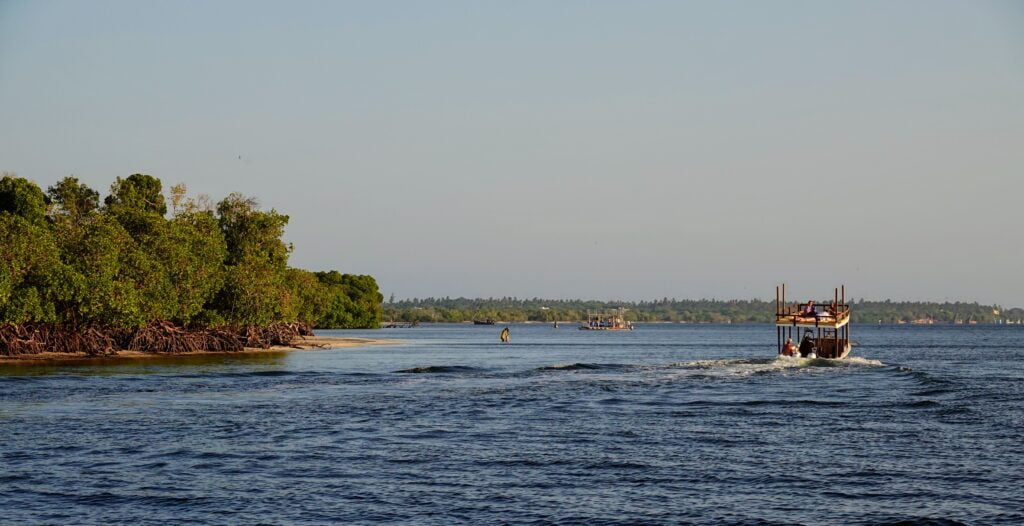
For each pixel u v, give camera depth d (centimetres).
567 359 14450
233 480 3856
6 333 11606
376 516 3297
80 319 12600
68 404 6500
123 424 5425
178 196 15762
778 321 11425
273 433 5094
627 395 7194
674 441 4847
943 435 5044
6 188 13138
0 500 3512
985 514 3325
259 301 15738
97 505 3441
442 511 3366
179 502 3488
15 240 11238
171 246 13650
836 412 6069
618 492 3653
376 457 4369
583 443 4781
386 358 14275
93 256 12162
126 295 12350
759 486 3759
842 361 11131
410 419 5706
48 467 4103
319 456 4391
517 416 5859
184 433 5078
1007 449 4588
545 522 3219
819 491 3675
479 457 4372
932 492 3656
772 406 6419
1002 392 7450
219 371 10238
